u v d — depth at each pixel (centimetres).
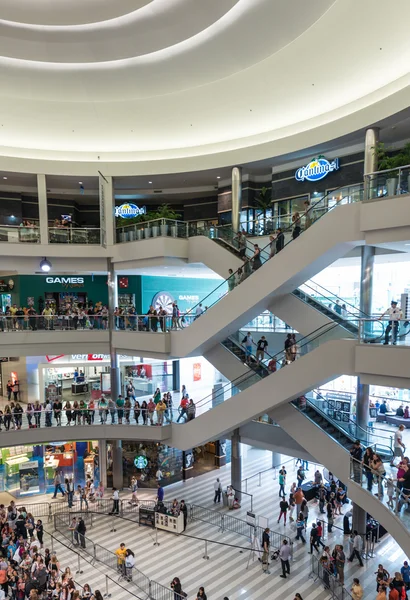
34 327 1800
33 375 2184
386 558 1355
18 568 1264
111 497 1886
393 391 1962
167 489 1959
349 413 1369
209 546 1484
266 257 1322
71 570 1354
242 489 1916
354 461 1167
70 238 1848
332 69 1384
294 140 1531
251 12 1038
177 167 1798
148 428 1703
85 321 1852
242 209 1928
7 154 1838
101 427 1758
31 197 2245
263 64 1490
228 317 1405
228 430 1495
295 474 2056
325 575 1222
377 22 1162
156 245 1686
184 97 1712
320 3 1002
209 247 1645
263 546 1344
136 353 1781
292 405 1393
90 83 1423
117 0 947
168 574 1320
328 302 1309
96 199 2336
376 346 1043
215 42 1171
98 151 1928
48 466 1938
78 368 2180
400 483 999
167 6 974
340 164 1598
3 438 1686
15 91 1488
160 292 2294
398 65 1270
